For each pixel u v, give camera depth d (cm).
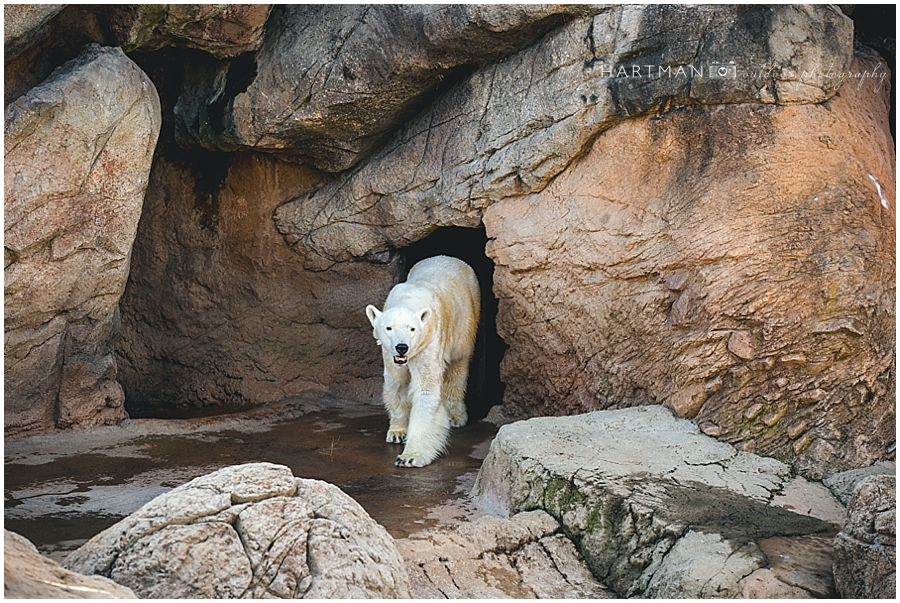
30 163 606
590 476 523
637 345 696
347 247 914
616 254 711
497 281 804
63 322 682
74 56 670
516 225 780
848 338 591
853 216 628
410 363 730
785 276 616
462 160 800
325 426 828
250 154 921
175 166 933
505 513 561
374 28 753
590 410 738
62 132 613
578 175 741
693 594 420
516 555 488
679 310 659
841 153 645
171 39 732
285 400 932
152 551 347
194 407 970
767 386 602
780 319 608
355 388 966
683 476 536
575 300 746
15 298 631
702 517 477
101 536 369
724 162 660
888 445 578
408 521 545
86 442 707
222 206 941
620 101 692
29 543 351
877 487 414
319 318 959
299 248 939
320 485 400
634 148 704
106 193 663
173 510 359
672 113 683
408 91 791
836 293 600
